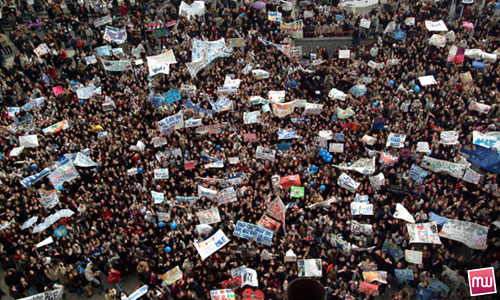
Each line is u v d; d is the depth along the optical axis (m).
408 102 26.34
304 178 21.75
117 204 20.55
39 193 21.52
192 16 35.22
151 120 27.22
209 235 19.25
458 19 34.12
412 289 18.06
